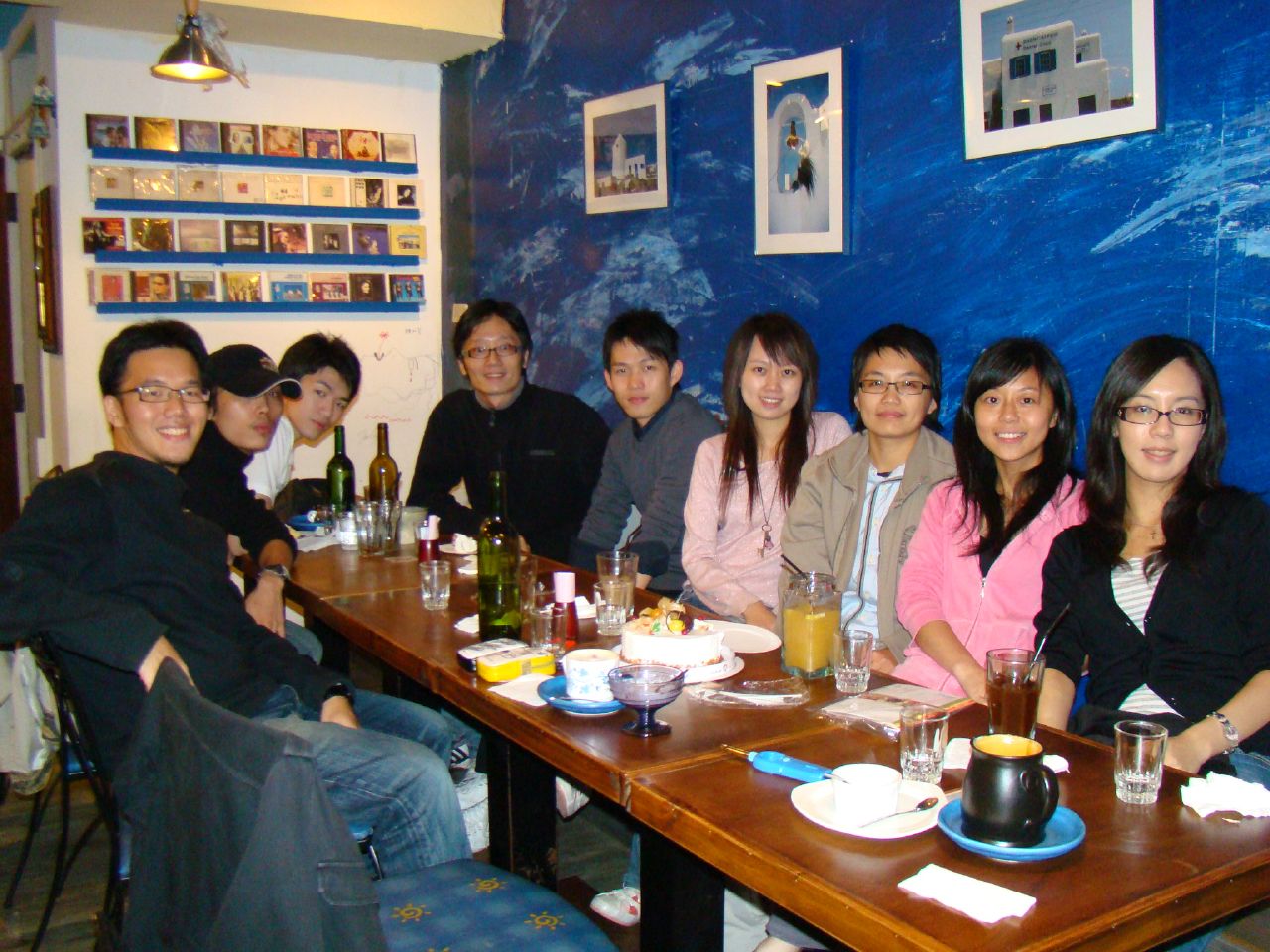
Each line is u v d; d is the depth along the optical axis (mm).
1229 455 2086
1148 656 1847
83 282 4062
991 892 1037
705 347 3355
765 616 2375
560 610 1904
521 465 3463
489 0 4160
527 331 3439
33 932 2316
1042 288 2377
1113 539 1868
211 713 1126
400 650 1958
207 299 4234
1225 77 2033
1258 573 1769
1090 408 2301
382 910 1497
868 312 2793
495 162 4320
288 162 4336
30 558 1759
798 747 1462
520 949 1401
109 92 4035
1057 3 2264
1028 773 1125
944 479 2195
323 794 1028
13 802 3008
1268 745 1768
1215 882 1082
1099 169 2244
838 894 1047
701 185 3299
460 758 2801
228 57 3348
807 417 2561
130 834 1750
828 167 2828
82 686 1823
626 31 3551
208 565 2051
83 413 4121
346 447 4617
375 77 4531
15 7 4410
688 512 2658
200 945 1133
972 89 2455
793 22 2934
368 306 4609
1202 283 2092
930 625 2021
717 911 1803
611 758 1417
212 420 2852
